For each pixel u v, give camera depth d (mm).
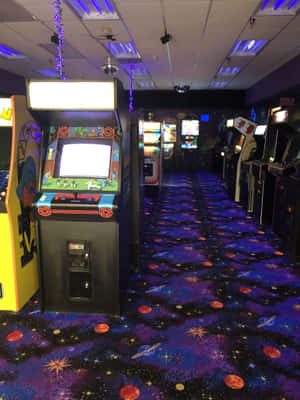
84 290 2422
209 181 9695
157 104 11773
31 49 6320
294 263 3457
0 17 4535
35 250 2705
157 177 6945
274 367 1882
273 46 5781
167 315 2434
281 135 4469
